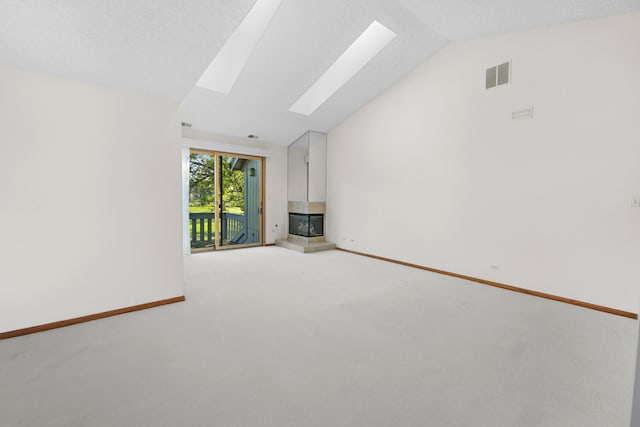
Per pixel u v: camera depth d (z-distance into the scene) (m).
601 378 1.79
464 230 4.04
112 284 2.69
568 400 1.58
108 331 2.37
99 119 2.59
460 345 2.18
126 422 1.40
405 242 4.84
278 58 3.87
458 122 4.07
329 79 5.01
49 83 2.36
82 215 2.53
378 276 4.11
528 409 1.51
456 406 1.53
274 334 2.33
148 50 2.33
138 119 2.79
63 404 1.52
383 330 2.42
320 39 3.65
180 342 2.19
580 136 3.03
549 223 3.26
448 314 2.76
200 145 5.39
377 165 5.29
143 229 2.85
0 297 2.22
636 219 2.74
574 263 3.09
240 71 4.01
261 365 1.90
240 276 4.05
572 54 3.06
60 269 2.45
